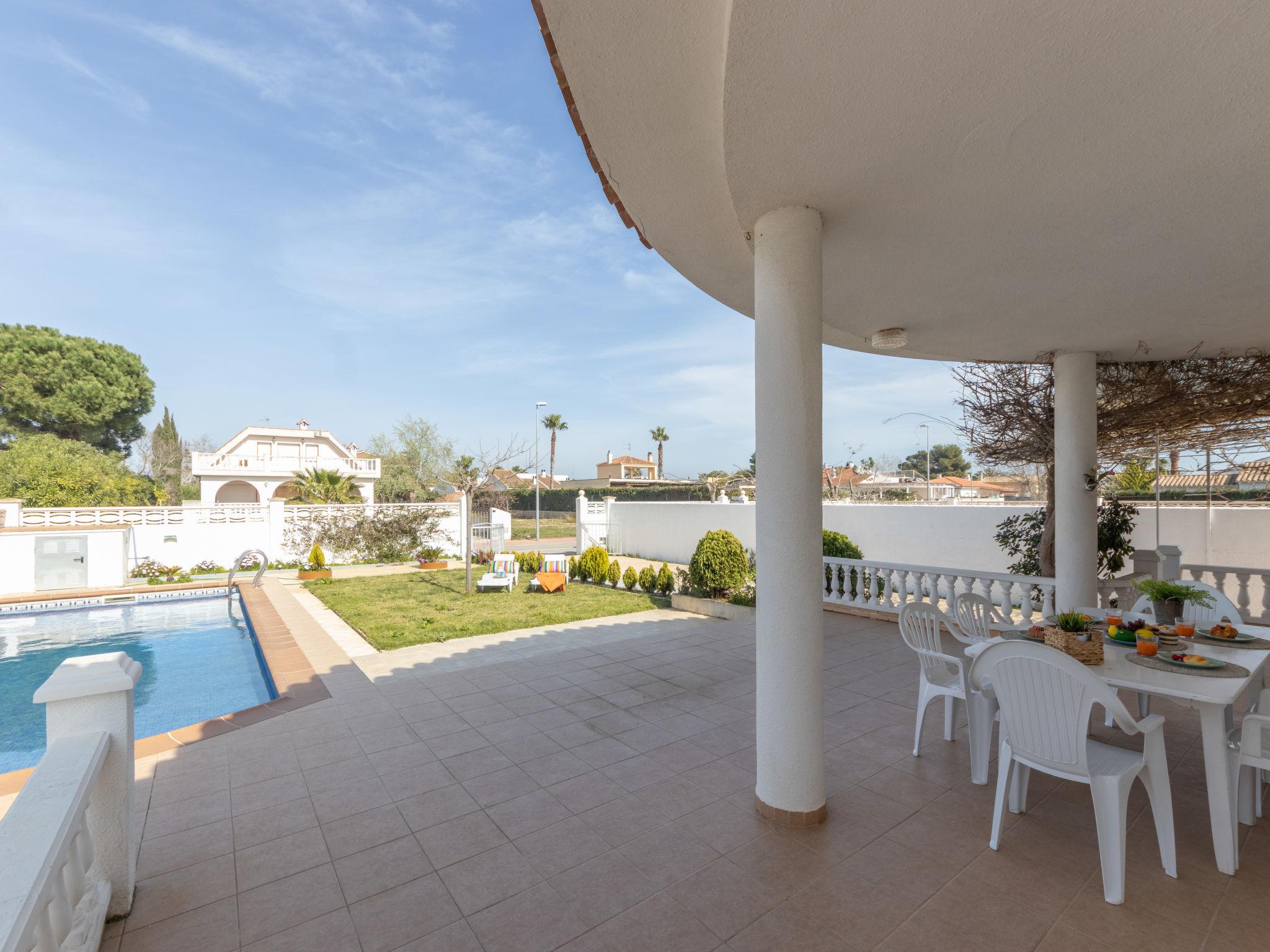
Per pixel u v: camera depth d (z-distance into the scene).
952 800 3.23
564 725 4.33
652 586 11.27
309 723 4.41
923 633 3.96
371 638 7.30
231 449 28.64
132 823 2.38
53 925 1.77
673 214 3.32
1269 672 4.18
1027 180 2.65
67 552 12.33
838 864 2.64
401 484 29.59
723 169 2.87
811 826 2.95
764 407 3.01
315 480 22.75
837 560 8.48
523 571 14.76
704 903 2.38
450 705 4.78
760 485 3.03
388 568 15.62
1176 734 4.19
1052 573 7.44
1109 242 3.33
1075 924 2.25
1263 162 2.46
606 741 4.03
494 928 2.24
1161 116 2.14
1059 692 2.54
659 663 6.05
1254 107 2.07
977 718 3.41
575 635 7.39
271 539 15.99
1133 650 3.32
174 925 2.26
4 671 7.66
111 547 12.73
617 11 1.90
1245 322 4.86
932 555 10.66
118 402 28.00
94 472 19.77
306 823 3.01
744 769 3.61
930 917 2.29
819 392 3.01
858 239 3.32
